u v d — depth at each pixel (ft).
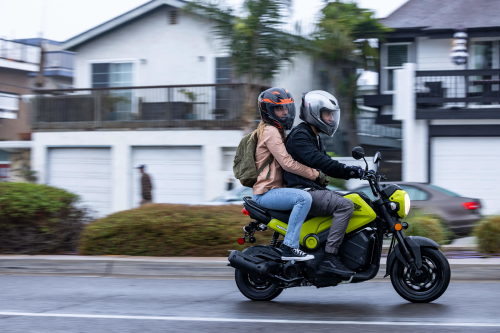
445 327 16.12
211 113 58.80
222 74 65.00
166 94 60.13
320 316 17.78
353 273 18.26
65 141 63.41
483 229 29.17
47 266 27.48
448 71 62.34
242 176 19.38
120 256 28.14
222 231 27.86
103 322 17.37
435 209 37.50
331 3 59.77
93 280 25.21
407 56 68.59
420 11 70.54
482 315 17.53
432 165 63.26
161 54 67.36
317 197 18.47
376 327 16.24
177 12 66.39
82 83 70.33
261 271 18.72
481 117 61.05
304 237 18.71
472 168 62.44
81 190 63.46
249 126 54.60
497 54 66.23
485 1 69.51
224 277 25.52
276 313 18.31
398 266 19.12
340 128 65.51
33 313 18.66
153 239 28.50
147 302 20.29
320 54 58.59
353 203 18.43
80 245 29.94
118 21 67.62
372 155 73.56
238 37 51.13
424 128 63.31
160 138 59.93
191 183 59.41
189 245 28.09
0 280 25.31
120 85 69.15
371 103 67.31
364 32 60.39
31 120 64.95
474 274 23.90
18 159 67.77
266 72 52.95
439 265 18.65
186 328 16.53
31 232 32.50
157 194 60.49
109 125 61.82
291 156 18.94
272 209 19.17
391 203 18.43
